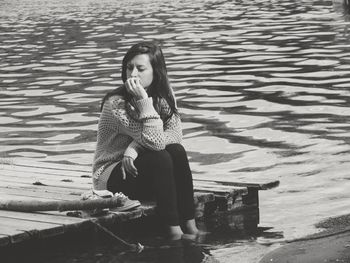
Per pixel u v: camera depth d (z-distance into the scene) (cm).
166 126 723
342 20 2780
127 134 712
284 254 638
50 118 1356
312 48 2109
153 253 658
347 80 1590
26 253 660
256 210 779
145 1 4269
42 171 880
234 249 663
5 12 4059
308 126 1186
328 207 779
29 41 2675
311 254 630
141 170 700
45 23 3306
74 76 1855
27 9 4203
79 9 3984
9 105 1504
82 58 2173
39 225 648
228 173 941
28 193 758
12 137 1212
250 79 1667
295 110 1315
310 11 3181
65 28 3042
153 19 3186
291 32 2503
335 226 714
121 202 680
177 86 1622
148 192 713
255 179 827
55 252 664
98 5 4194
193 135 1166
